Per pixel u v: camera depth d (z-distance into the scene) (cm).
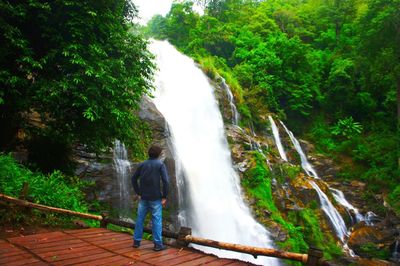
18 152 1091
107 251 546
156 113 1642
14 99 871
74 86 862
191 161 1747
